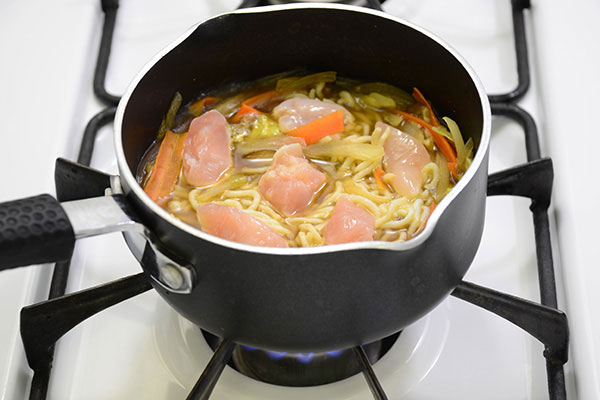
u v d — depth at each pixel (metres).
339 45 1.13
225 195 1.03
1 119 1.29
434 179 1.04
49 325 0.98
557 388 0.96
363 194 1.02
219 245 0.79
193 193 1.03
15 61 1.38
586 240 1.09
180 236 0.81
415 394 1.01
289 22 1.10
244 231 0.91
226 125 1.08
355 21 1.09
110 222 0.81
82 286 1.13
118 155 0.86
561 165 1.18
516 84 1.36
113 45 1.44
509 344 1.05
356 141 1.08
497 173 1.10
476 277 1.13
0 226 0.77
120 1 1.51
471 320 1.08
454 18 1.47
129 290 1.00
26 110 1.30
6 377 0.98
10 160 1.23
